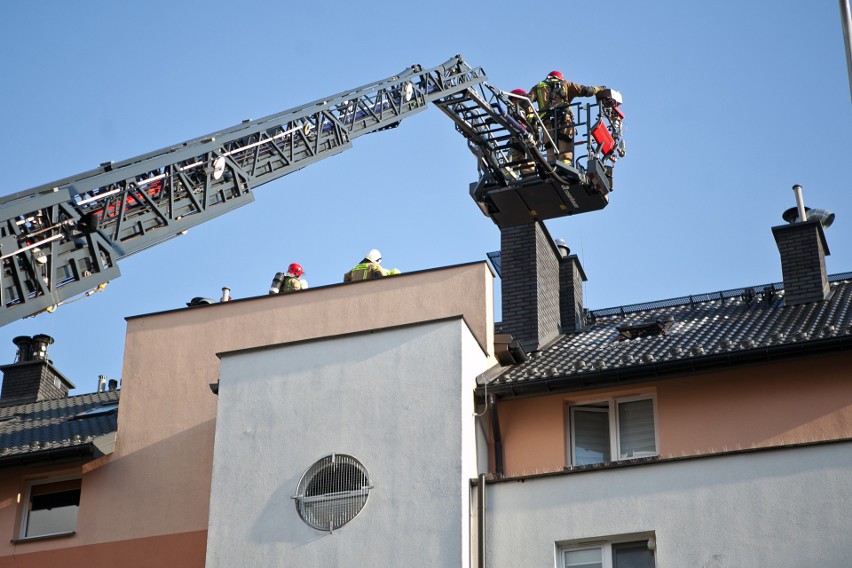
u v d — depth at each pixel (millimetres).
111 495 24250
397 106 28547
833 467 19047
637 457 22438
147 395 25281
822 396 21609
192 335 25750
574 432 22953
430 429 21125
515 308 27078
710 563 18984
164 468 24359
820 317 24344
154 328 26031
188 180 22031
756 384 22047
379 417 21484
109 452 24438
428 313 24578
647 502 19750
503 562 20125
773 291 27734
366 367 21969
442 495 20531
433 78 29953
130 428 24969
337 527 20734
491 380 22938
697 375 22328
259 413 22094
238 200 23266
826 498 18906
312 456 21453
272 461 21609
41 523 24594
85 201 20078
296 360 22406
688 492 19594
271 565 20734
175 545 23422
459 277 24781
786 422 21578
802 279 26531
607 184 31766
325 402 21859
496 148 31625
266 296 25750
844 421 21328
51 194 19266
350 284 25375
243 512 21312
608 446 22781
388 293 25047
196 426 24688
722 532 19156
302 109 25531
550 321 27500
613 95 32281
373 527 20578
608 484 20109
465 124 31188
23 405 31422
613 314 29359
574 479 20344
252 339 25344
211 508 21500
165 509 23891
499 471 22375
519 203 31734
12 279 18609
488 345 23938
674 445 21969
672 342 23891
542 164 30969
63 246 19453
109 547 23719
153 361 25656
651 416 22734
